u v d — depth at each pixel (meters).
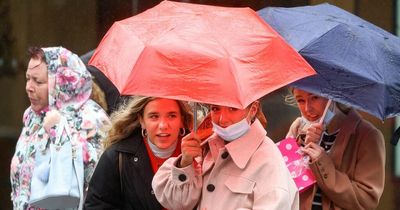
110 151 10.23
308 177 10.18
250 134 9.27
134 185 10.12
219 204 9.25
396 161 15.24
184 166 9.30
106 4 17.31
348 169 10.42
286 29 10.38
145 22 9.18
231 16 9.12
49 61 11.74
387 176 15.30
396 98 9.90
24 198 11.78
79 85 11.73
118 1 17.19
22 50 19.78
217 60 8.51
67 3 17.89
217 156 9.31
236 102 8.31
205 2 16.02
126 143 10.24
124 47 8.92
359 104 9.81
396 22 15.37
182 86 8.45
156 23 9.09
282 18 10.56
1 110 21.02
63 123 11.43
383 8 15.38
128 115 10.23
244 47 8.71
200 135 9.70
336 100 9.83
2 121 21.08
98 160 10.84
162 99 9.94
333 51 10.01
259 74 8.59
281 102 15.16
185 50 8.58
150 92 8.47
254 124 9.33
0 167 21.06
